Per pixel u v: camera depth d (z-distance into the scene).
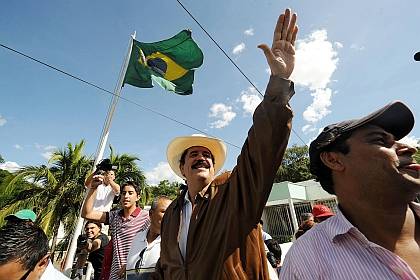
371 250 1.37
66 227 16.12
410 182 1.37
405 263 1.29
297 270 1.54
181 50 7.80
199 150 2.67
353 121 1.56
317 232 1.60
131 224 4.07
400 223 1.46
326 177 1.71
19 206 15.73
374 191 1.43
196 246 2.06
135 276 2.90
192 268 1.99
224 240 1.91
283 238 16.86
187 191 2.60
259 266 1.93
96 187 4.51
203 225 2.10
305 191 18.75
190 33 7.61
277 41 2.02
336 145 1.58
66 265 5.53
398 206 1.44
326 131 1.65
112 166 4.82
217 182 2.35
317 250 1.51
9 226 1.87
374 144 1.45
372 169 1.43
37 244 1.80
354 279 1.33
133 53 7.78
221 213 2.02
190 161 2.63
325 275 1.42
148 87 7.81
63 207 16.39
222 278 1.79
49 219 15.46
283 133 1.78
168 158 3.07
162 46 7.81
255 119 1.82
